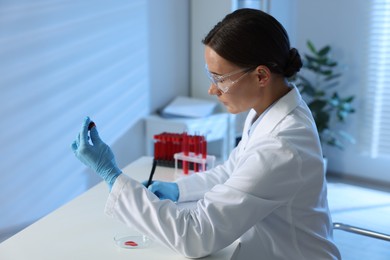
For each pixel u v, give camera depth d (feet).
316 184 3.55
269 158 3.30
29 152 7.44
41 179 7.71
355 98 10.93
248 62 3.29
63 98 7.82
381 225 8.72
